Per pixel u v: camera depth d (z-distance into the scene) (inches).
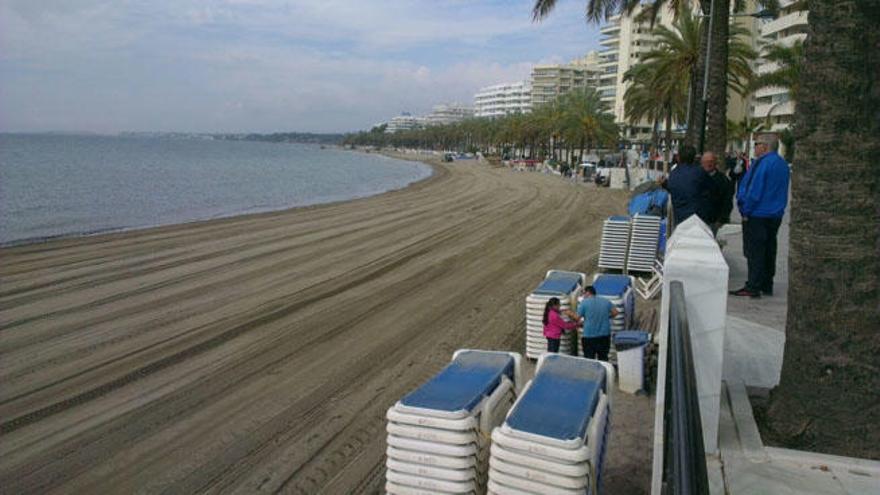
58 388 328.2
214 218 1166.3
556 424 163.2
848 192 182.2
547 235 903.7
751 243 384.5
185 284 580.4
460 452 169.9
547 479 155.8
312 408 302.4
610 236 607.8
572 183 2137.1
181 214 1243.8
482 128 6250.0
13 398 315.3
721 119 762.8
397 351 389.7
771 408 200.8
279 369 357.1
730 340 294.8
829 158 184.9
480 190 1824.6
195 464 248.4
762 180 374.0
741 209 388.2
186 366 361.7
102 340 409.4
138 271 639.8
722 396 220.5
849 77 182.2
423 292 550.0
